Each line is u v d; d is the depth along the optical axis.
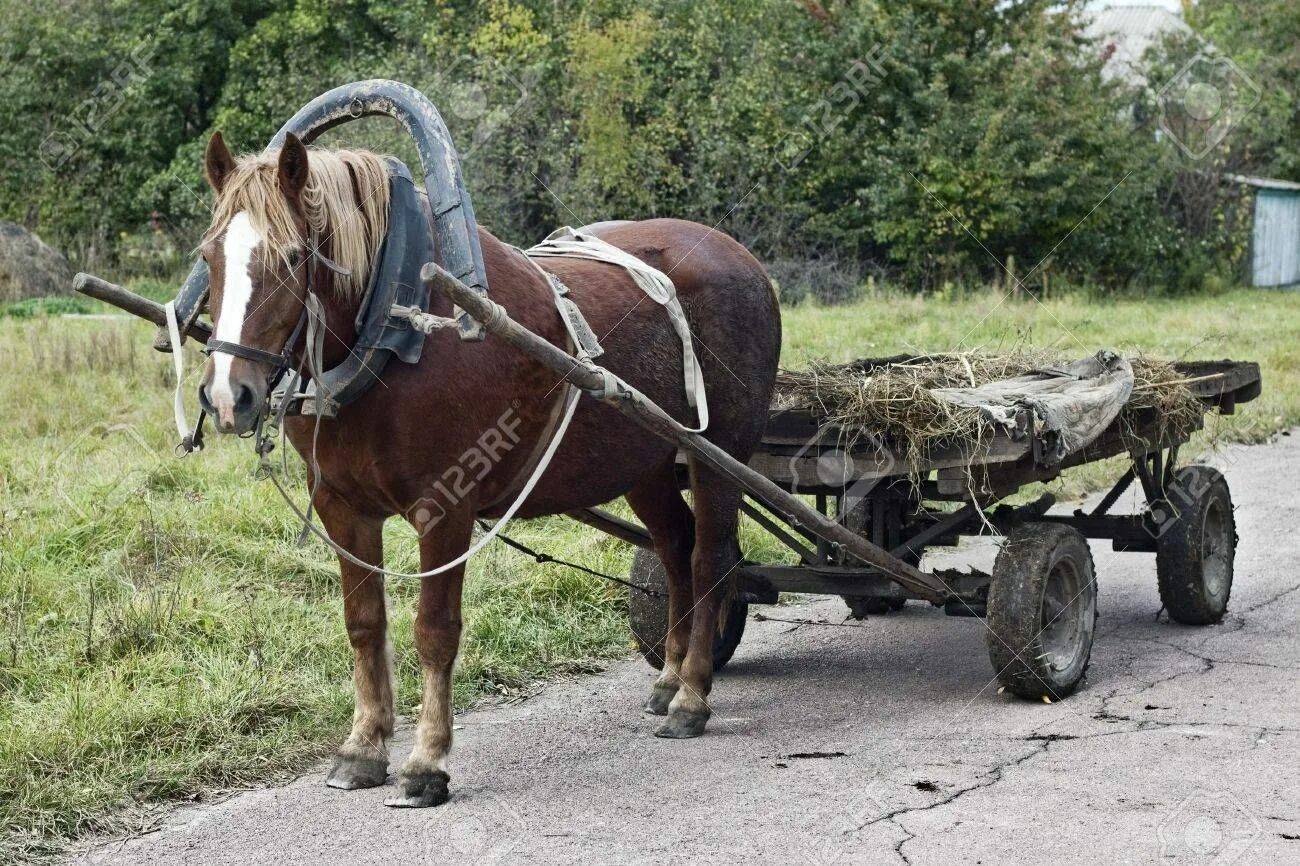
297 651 5.71
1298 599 7.04
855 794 4.35
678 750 4.92
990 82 21.78
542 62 19.61
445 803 4.39
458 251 4.31
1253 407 12.66
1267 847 3.81
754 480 4.89
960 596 5.52
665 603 5.72
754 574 5.70
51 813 4.20
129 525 6.93
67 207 21.84
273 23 23.23
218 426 3.72
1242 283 27.80
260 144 22.14
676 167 19.84
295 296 3.90
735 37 21.06
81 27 22.62
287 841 4.09
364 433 4.25
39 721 4.75
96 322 14.18
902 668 6.00
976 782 4.43
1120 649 6.14
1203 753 4.62
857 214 21.86
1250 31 34.25
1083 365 6.13
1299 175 32.31
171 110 23.19
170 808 4.39
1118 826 4.00
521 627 6.25
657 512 5.50
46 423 9.34
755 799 4.34
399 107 4.54
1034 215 21.89
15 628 5.65
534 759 4.84
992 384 5.98
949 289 20.34
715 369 5.32
